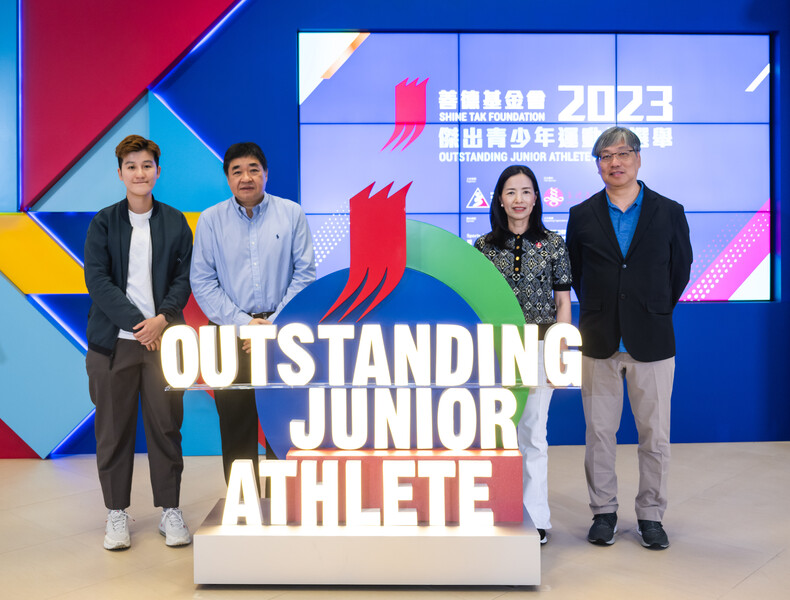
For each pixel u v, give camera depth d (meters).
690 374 4.15
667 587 2.22
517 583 2.20
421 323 2.44
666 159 4.15
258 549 2.22
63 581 2.31
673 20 4.07
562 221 4.16
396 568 2.21
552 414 4.14
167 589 2.24
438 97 4.09
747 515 2.90
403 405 2.32
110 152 4.00
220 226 2.73
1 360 3.96
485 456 2.29
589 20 4.05
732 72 4.14
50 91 3.93
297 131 4.03
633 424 4.16
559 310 2.71
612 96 4.12
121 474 2.63
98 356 2.61
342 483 2.32
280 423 2.43
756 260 4.21
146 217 2.70
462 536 2.20
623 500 3.11
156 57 3.92
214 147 4.02
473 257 2.43
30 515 3.01
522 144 4.12
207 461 3.92
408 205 4.11
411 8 4.01
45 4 3.91
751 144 4.17
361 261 2.43
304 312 2.45
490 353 2.29
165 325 2.62
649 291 2.58
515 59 4.09
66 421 3.98
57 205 4.00
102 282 2.58
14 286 3.94
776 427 4.20
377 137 4.08
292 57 4.00
